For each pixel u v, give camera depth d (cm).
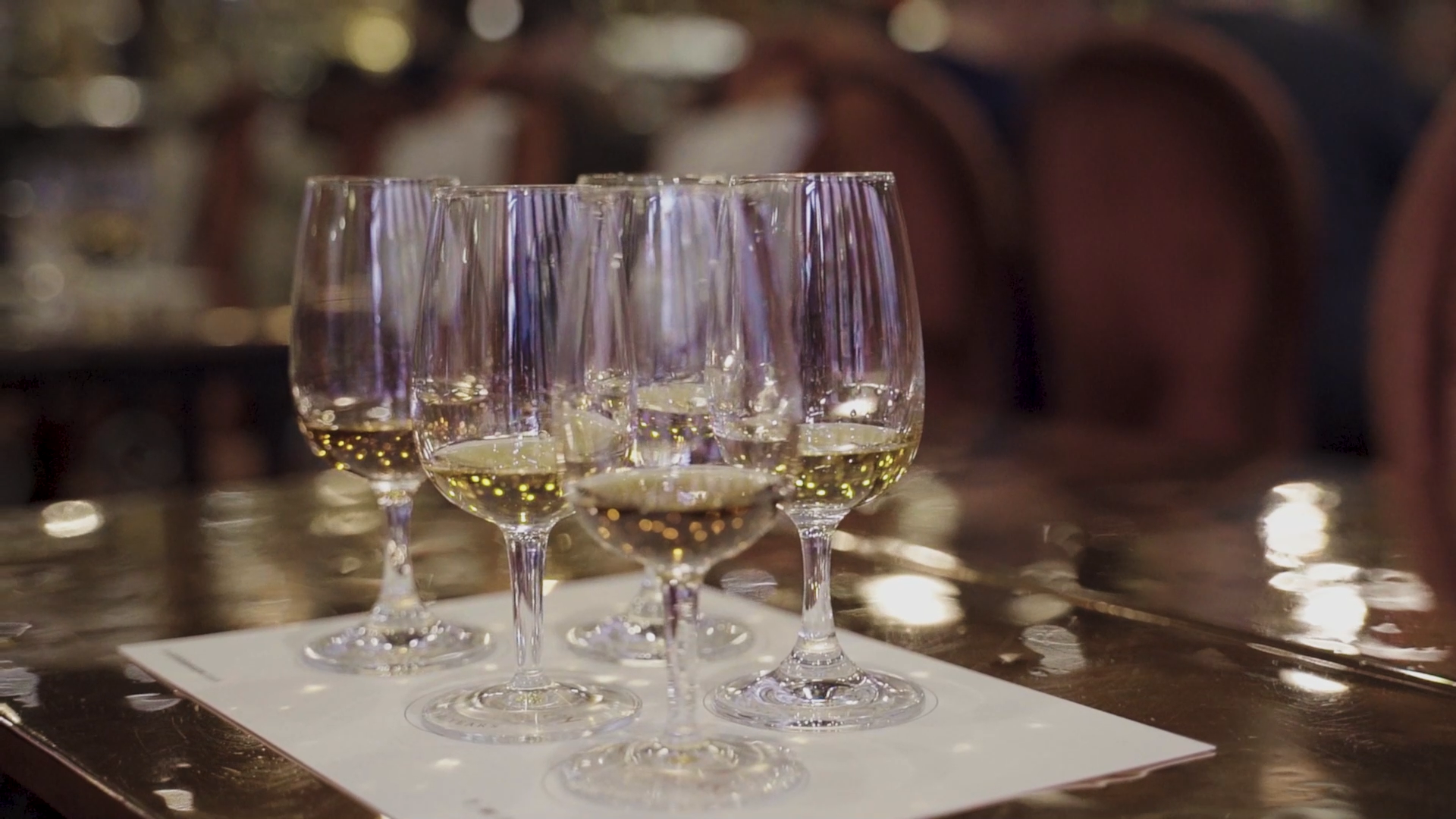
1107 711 94
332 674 107
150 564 141
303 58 759
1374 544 133
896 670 103
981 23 504
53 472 325
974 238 304
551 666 109
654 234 96
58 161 615
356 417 114
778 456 89
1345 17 514
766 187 89
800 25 405
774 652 110
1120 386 275
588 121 586
